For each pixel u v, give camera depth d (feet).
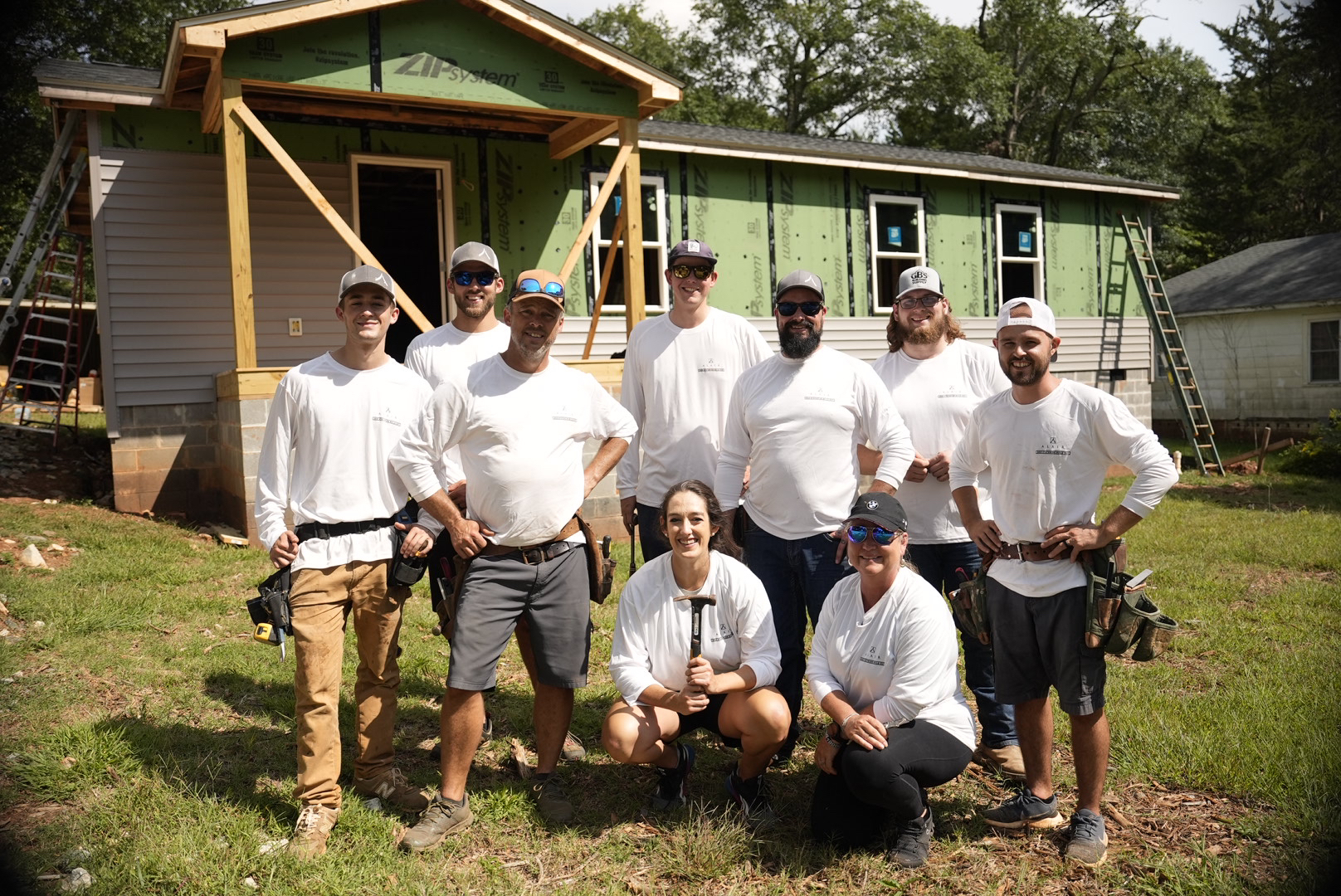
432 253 47.44
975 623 11.64
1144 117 98.94
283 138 32.60
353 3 25.98
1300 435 67.26
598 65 29.96
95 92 28.89
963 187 49.39
